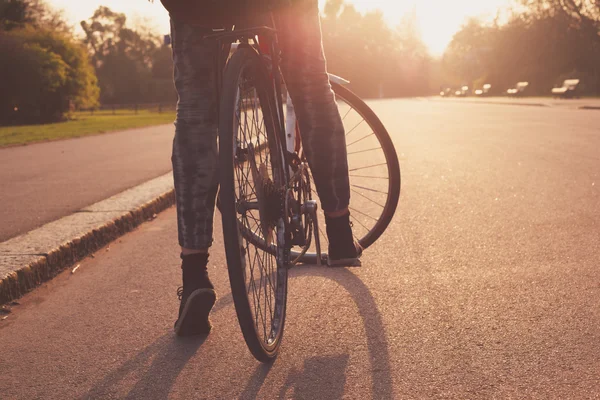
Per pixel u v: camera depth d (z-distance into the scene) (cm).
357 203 503
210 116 234
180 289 257
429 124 1639
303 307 279
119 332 263
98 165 860
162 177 671
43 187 653
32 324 280
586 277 303
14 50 3478
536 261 333
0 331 274
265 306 234
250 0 210
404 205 507
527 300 275
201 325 250
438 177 657
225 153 202
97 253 404
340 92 338
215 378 215
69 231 403
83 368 230
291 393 201
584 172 637
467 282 304
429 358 221
